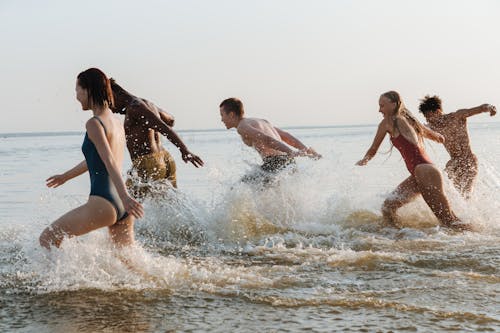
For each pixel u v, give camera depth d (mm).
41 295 3562
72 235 3725
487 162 12453
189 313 3223
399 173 12148
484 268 4258
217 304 3391
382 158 17297
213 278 3971
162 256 4793
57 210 7832
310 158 6617
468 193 7188
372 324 2994
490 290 3613
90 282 3814
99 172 3727
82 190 10211
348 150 22781
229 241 5566
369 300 3410
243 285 3807
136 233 5828
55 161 20641
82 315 3193
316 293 3600
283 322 3051
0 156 26344
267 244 5422
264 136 6559
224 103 6867
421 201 6801
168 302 3428
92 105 3824
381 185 9859
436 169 6227
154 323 3059
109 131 3752
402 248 5082
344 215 6617
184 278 3961
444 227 6184
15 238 5562
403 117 6551
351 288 3730
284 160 6641
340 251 4918
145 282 3844
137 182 6145
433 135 6895
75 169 4484
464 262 4426
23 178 13367
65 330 2955
